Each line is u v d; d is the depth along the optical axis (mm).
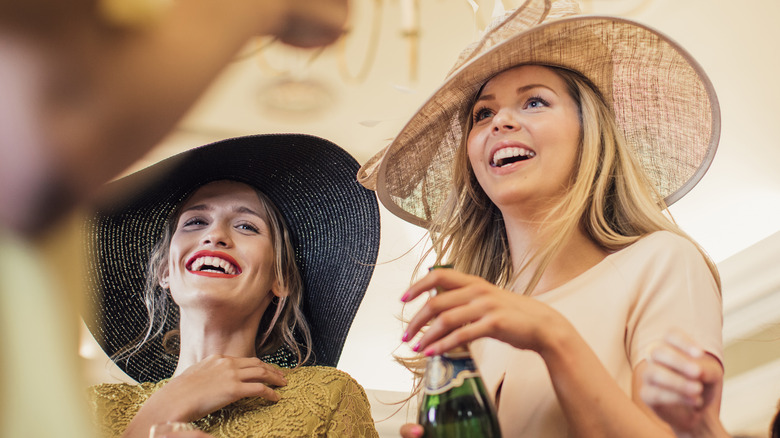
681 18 2586
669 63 1118
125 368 1541
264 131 2824
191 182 1513
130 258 1553
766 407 2055
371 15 2627
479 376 673
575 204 1020
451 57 2801
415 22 2645
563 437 856
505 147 1055
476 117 1141
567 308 957
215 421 1281
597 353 902
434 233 1290
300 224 1577
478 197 1224
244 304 1370
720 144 2748
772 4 2410
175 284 1376
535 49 1086
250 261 1391
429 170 1305
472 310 686
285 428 1274
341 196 1561
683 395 551
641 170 1148
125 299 1546
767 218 2705
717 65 2664
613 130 1126
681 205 2867
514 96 1095
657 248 974
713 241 2803
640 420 713
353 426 1370
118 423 1298
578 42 1093
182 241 1396
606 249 1061
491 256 1226
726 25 2533
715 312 899
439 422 642
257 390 1267
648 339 872
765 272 2174
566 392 721
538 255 1038
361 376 2879
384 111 2883
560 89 1104
